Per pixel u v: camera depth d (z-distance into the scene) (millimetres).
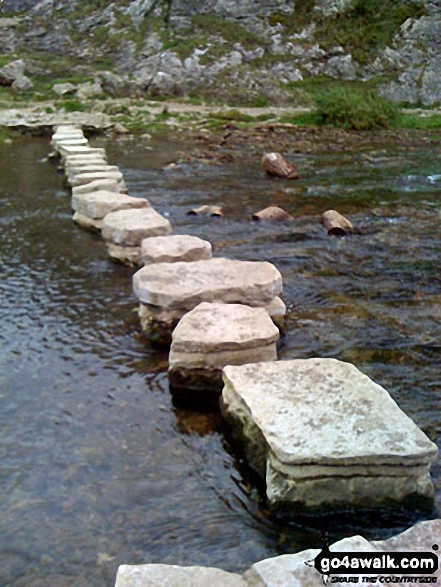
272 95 19391
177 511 3359
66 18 22688
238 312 4656
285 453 3170
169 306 4984
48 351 4977
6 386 4492
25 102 17422
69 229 7973
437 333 5305
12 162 12125
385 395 3619
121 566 2721
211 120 16828
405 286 6262
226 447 3844
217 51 20641
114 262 6801
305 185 10367
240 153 13094
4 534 3211
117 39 21438
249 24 22234
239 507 3379
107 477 3600
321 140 14922
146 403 4301
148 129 15922
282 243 7500
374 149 13773
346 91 18250
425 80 20344
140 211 7324
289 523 3242
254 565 2682
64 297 5965
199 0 22797
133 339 5156
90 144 14141
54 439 3930
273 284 5156
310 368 3916
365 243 7488
